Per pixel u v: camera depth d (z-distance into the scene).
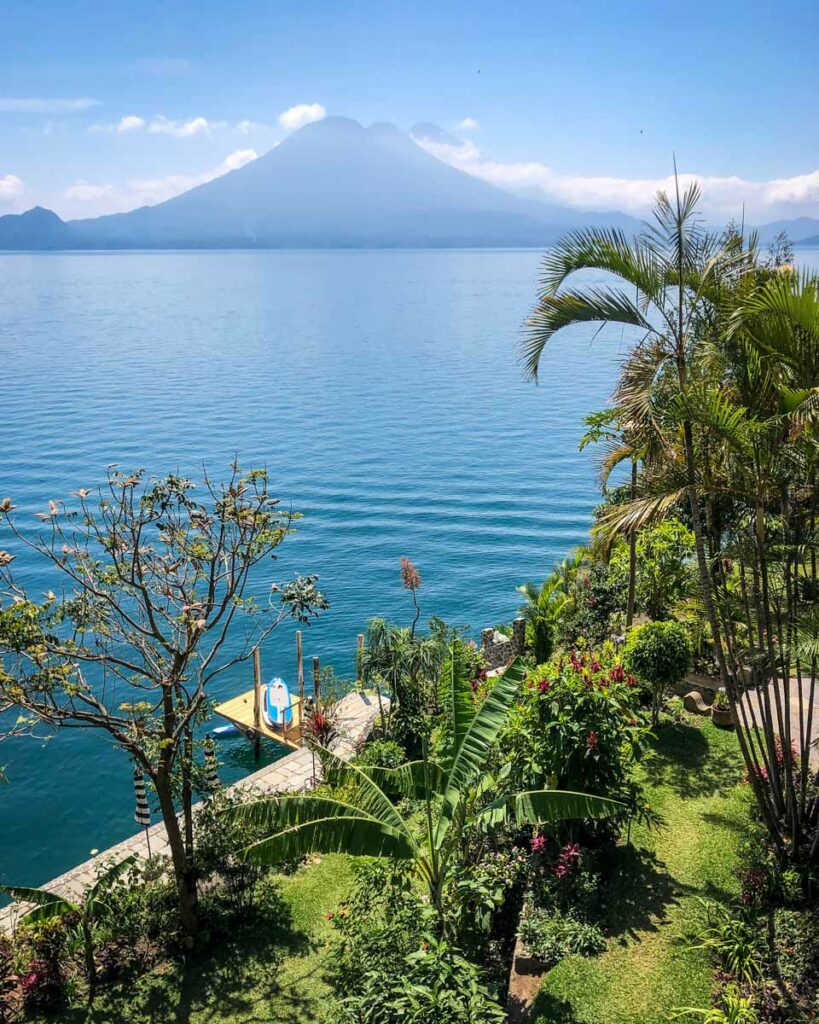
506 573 46.34
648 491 12.77
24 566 45.06
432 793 14.12
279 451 69.75
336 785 13.38
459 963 10.22
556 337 158.62
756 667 13.07
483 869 13.18
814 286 10.77
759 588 13.62
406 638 23.59
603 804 12.16
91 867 19.25
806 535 12.63
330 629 39.72
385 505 57.38
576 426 79.44
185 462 65.12
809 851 12.84
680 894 12.77
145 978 14.02
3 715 30.83
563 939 11.95
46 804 25.64
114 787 26.44
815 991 10.50
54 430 73.62
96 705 14.51
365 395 94.31
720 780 15.91
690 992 10.86
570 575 27.86
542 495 59.41
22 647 13.55
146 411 82.81
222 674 34.84
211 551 16.39
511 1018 10.97
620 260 12.02
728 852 13.60
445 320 177.38
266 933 14.88
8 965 13.88
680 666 17.77
